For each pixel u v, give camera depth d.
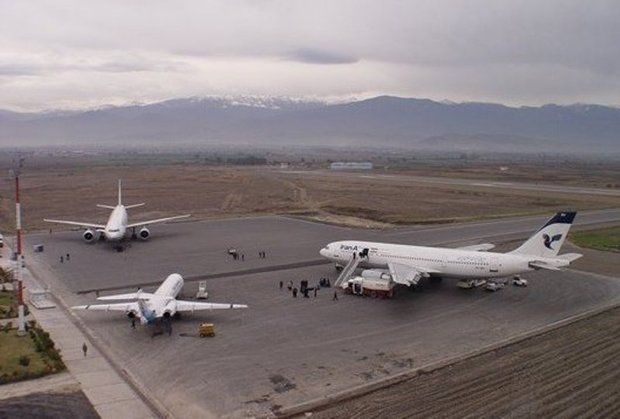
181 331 64.88
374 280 81.38
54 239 123.12
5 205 178.75
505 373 53.19
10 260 101.50
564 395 48.09
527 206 191.25
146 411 45.38
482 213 174.38
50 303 74.50
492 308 76.00
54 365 53.22
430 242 125.56
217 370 53.75
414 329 66.56
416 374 53.12
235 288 85.00
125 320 68.50
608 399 47.22
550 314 73.69
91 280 88.38
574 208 187.38
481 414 44.50
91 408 45.59
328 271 96.56
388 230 142.00
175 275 79.62
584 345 61.34
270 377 52.22
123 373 52.81
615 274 98.38
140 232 124.19
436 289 85.50
